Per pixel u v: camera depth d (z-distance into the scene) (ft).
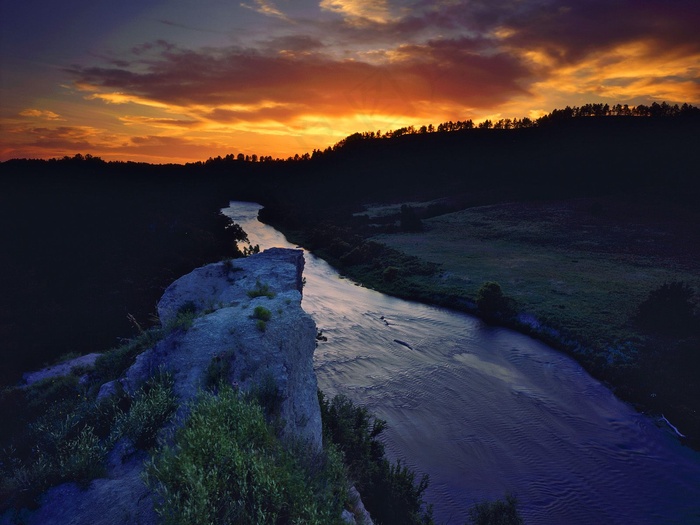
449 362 135.54
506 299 177.68
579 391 119.24
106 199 303.27
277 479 21.30
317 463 27.09
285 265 58.44
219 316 39.88
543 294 186.60
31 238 199.41
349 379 123.85
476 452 94.27
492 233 327.67
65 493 24.02
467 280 212.64
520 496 82.28
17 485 24.39
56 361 102.17
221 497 20.34
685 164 449.06
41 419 31.99
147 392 31.19
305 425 32.86
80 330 121.90
